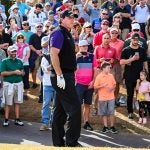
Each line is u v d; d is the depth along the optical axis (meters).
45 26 22.73
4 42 21.33
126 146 16.44
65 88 11.95
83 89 18.30
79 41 19.42
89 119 19.62
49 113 18.41
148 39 21.75
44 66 18.12
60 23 12.17
